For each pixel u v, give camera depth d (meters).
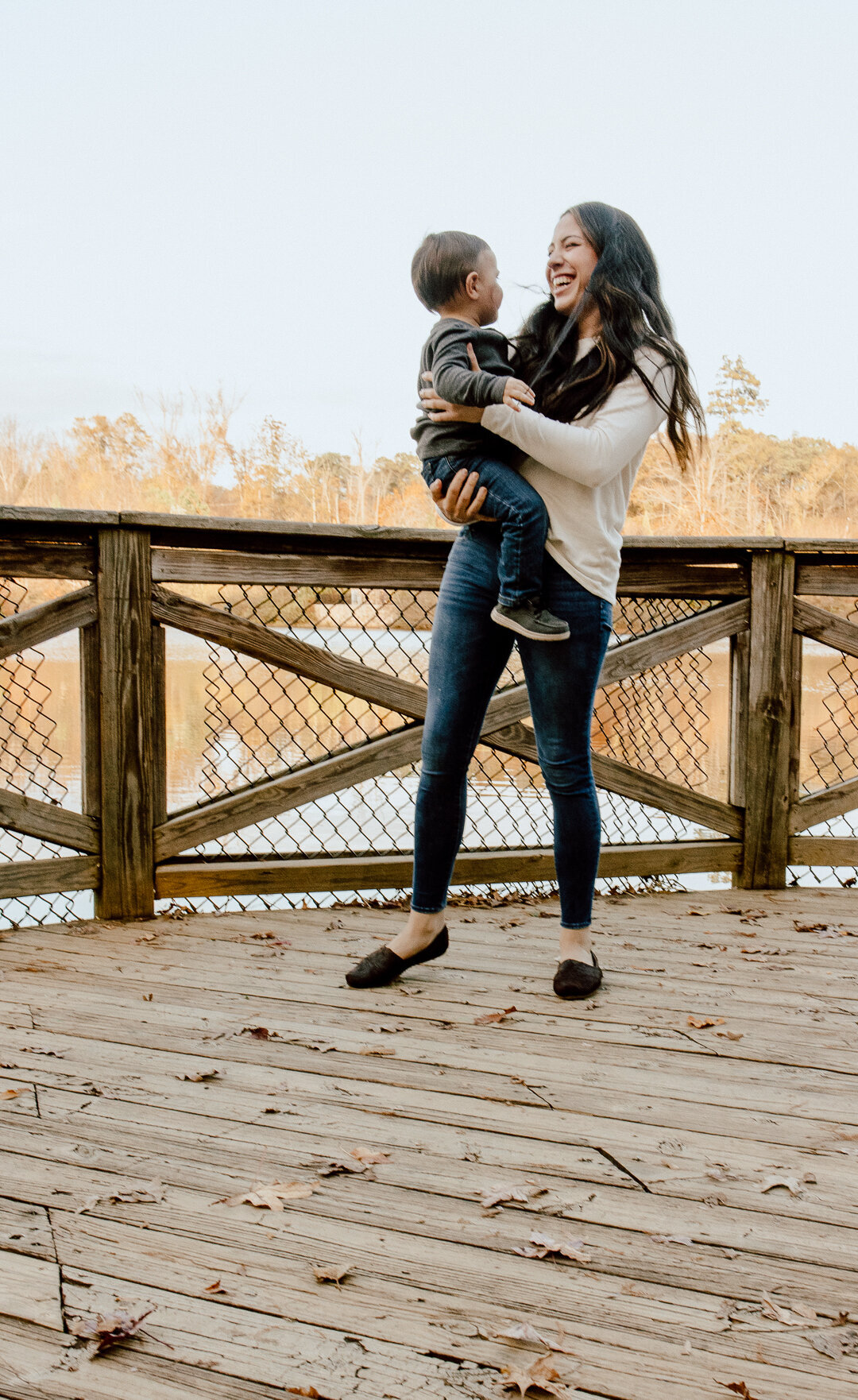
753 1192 1.38
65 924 2.79
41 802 2.73
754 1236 1.27
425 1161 1.46
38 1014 2.05
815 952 2.60
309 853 3.06
